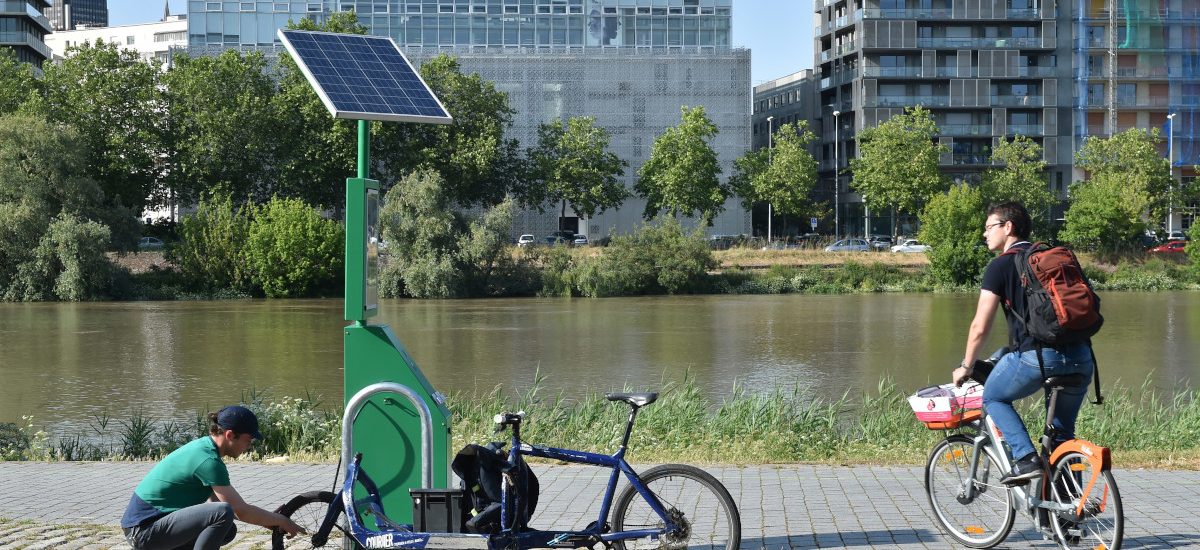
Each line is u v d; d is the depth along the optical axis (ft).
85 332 119.75
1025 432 19.77
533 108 299.79
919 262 217.36
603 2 301.02
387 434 19.98
